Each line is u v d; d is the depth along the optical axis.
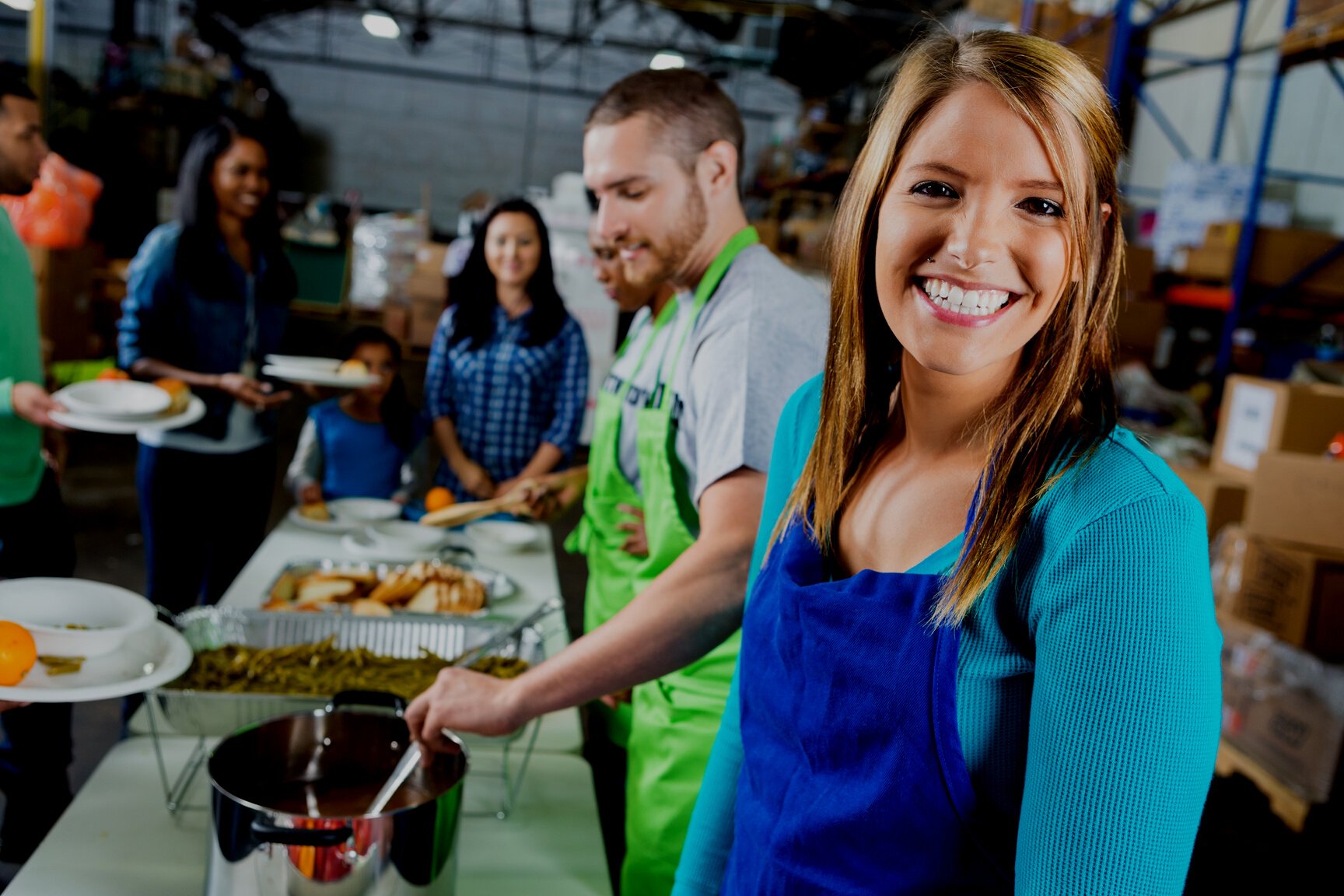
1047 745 0.51
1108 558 0.49
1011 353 0.56
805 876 0.63
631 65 12.87
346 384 2.29
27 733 1.91
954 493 0.61
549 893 1.05
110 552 4.01
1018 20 5.42
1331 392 3.00
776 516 0.81
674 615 0.97
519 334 2.48
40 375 2.02
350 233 10.35
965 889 0.59
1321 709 2.39
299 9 11.54
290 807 0.92
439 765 0.96
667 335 1.32
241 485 2.46
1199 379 4.65
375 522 2.23
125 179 8.80
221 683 1.21
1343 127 5.16
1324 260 4.24
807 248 7.49
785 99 12.86
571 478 1.87
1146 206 6.38
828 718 0.61
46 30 6.33
